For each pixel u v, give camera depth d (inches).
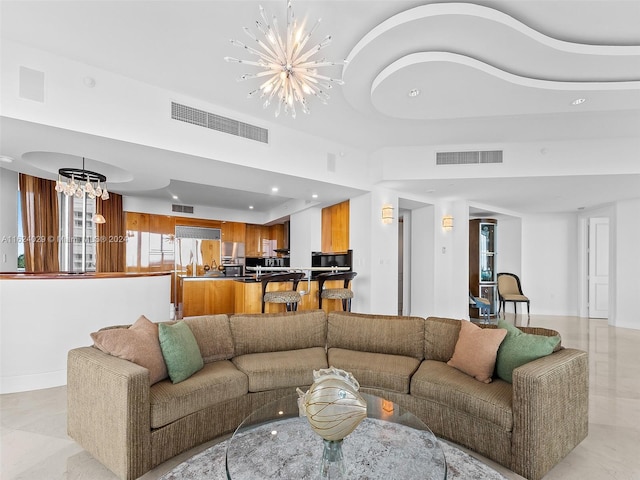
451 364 95.3
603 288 270.4
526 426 68.8
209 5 85.8
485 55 99.5
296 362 98.7
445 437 83.9
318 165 176.1
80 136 113.8
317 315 120.3
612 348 175.8
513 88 111.9
